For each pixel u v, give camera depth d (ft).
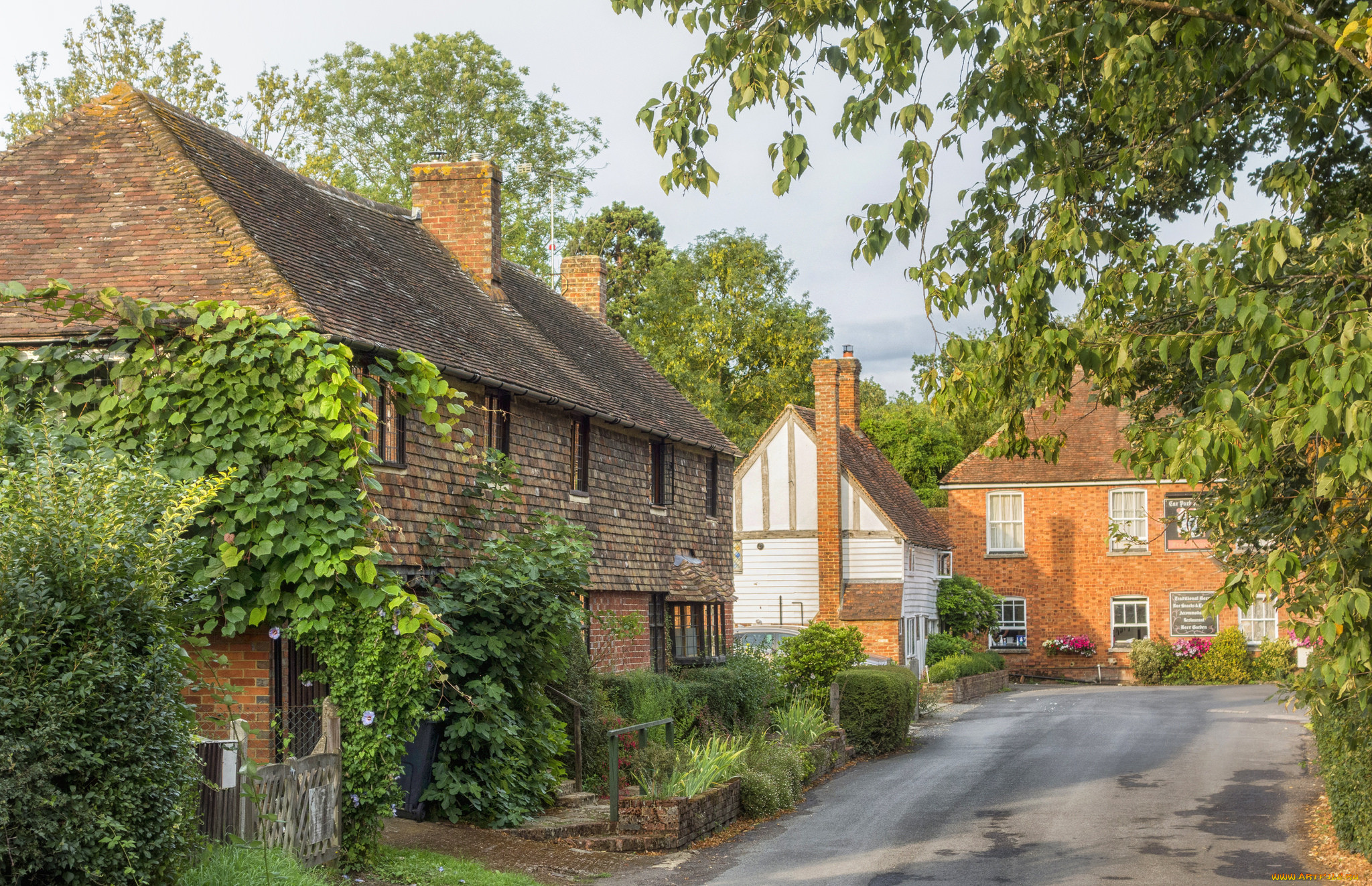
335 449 36.37
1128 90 31.07
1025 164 29.35
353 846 33.78
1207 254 24.38
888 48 26.53
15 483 23.24
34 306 39.78
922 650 124.88
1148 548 134.62
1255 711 92.89
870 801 54.49
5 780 19.77
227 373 36.17
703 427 82.17
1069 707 98.58
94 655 21.53
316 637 36.04
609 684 55.42
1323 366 21.43
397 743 35.73
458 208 67.77
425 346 47.50
